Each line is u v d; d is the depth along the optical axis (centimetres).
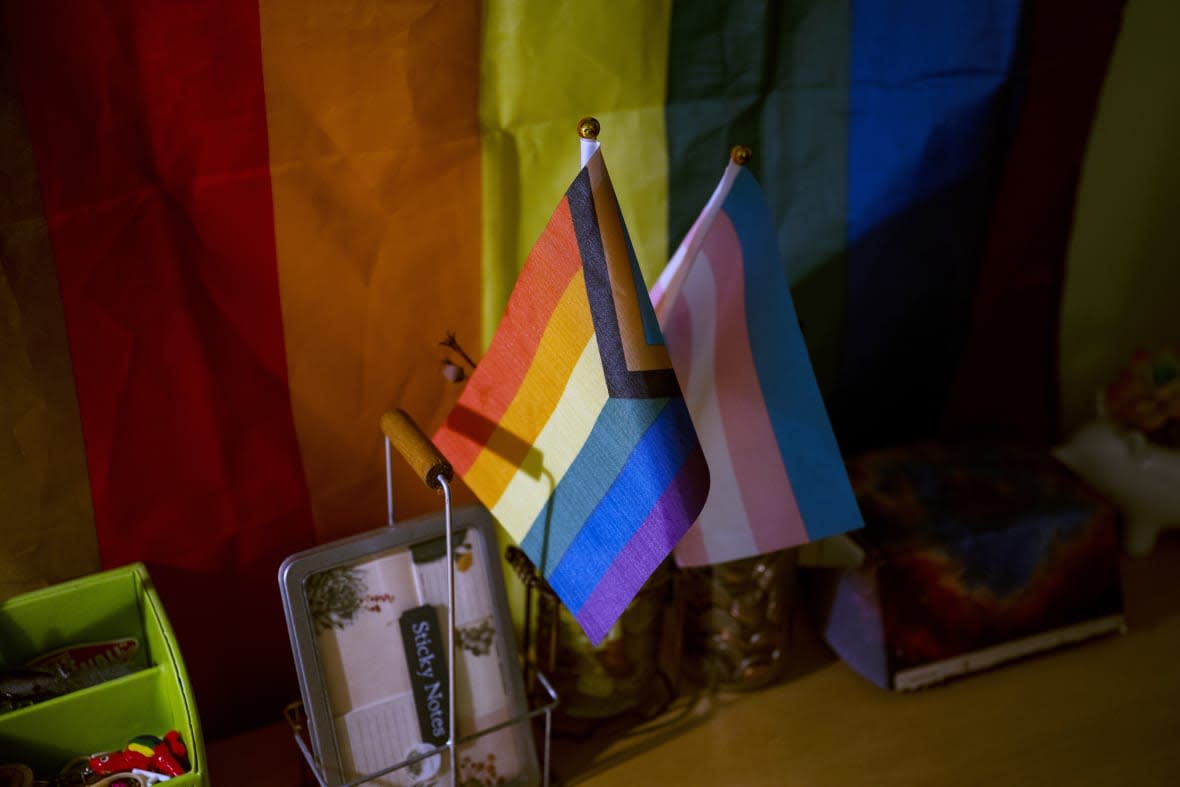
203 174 74
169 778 70
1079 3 98
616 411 67
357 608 78
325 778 77
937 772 88
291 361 83
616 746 90
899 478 101
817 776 87
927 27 92
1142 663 100
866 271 102
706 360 78
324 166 78
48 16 66
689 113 88
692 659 95
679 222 92
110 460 79
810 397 80
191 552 85
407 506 92
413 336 86
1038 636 98
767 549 81
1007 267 109
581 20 81
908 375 110
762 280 77
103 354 76
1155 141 112
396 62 77
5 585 79
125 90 70
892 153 97
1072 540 97
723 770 88
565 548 74
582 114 85
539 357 70
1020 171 104
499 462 76
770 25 87
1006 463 104
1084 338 121
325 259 81
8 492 77
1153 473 109
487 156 83
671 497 65
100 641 80
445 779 81
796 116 92
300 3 73
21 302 72
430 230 83
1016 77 97
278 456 85
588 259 63
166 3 69
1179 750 89
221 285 78
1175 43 107
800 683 98
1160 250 118
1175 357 108
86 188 71
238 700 92
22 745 72
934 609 93
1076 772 87
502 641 83
